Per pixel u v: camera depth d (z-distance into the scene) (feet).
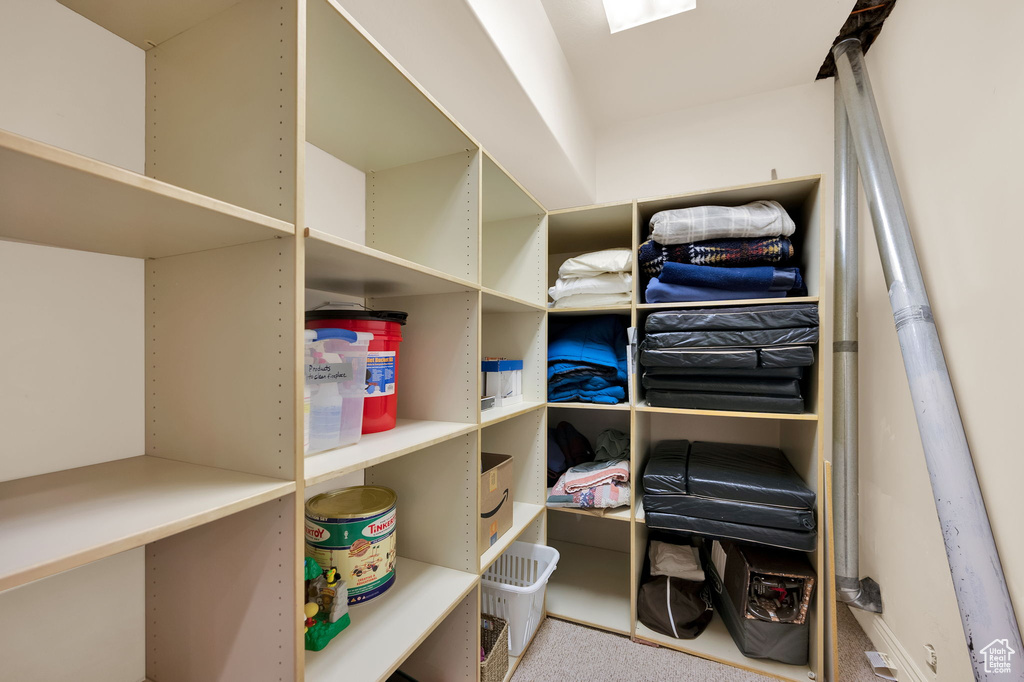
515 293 5.94
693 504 4.96
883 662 4.87
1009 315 3.25
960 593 3.37
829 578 4.46
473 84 4.23
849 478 5.44
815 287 4.76
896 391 4.91
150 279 2.65
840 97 5.97
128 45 2.57
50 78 2.24
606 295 5.84
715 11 5.16
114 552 1.45
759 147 6.75
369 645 2.85
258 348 2.23
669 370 5.17
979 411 3.52
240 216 1.85
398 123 3.53
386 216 4.41
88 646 2.35
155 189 1.55
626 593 6.17
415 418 4.20
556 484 5.87
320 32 2.46
